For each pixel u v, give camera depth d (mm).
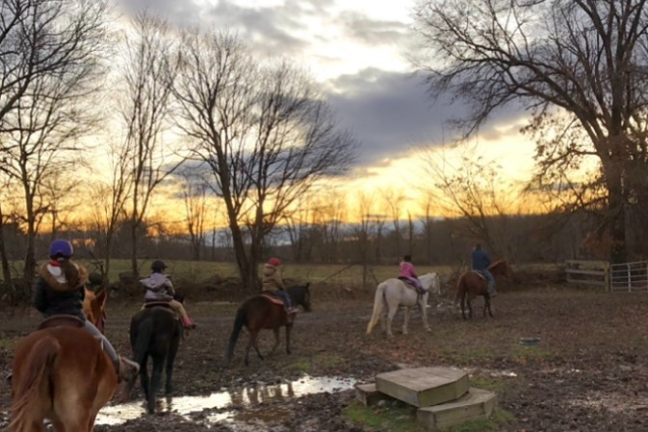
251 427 9016
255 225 33750
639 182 26469
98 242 34375
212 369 13992
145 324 10320
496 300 29453
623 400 9859
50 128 28406
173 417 9828
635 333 17188
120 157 32062
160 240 43750
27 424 5152
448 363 13734
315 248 49531
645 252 33469
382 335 18891
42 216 30625
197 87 32844
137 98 32375
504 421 8430
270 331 20625
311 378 12789
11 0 25500
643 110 26906
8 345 17594
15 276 32031
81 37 32688
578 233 40781
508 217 40312
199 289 32812
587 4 31000
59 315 6305
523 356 14086
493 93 33219
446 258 51125
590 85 29188
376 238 57500
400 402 9000
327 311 28109
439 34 33281
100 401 6059
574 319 20656
